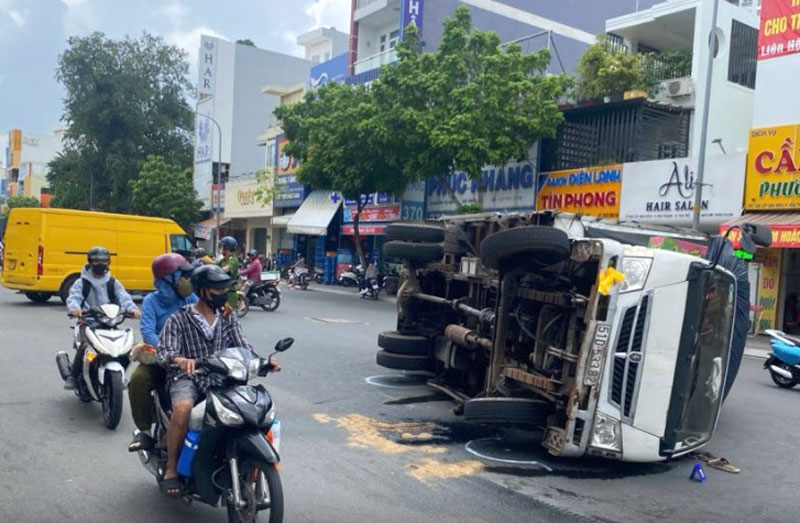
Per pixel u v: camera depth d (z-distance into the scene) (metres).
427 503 4.88
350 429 6.81
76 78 47.09
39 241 15.84
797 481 5.93
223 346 4.54
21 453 5.54
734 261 7.23
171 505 4.61
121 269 16.94
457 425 7.17
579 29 31.25
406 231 8.76
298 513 4.56
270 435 4.10
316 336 13.05
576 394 5.57
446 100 20.41
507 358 6.74
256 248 41.81
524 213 7.45
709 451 6.78
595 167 20.19
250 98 49.34
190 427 4.12
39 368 8.87
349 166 23.36
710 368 6.14
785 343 10.70
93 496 4.71
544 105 19.98
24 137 91.19
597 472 5.85
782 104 16.50
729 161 17.02
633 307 5.65
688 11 20.52
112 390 6.21
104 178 48.88
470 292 8.02
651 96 20.64
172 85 50.06
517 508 4.89
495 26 28.88
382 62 29.06
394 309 20.25
